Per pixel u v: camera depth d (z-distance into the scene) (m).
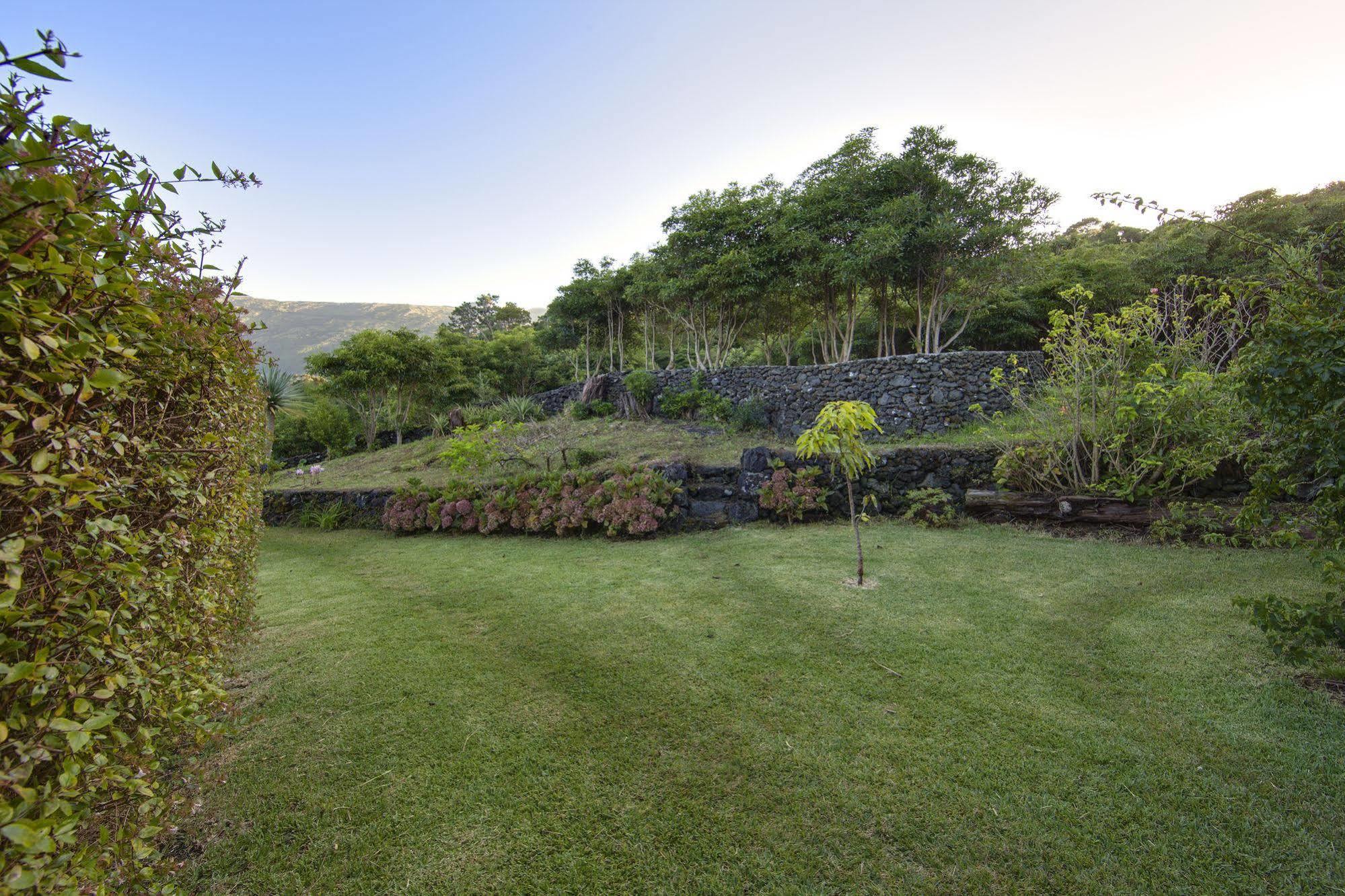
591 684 2.84
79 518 1.11
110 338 1.06
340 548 7.29
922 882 1.60
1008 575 4.17
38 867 0.89
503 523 7.27
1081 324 5.79
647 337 19.55
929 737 2.27
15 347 0.95
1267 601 2.40
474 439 9.57
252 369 2.59
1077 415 5.61
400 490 8.27
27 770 0.89
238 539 2.76
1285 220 14.20
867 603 3.74
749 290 13.23
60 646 1.06
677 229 15.02
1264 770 1.96
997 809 1.86
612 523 6.44
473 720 2.54
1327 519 2.36
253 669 3.15
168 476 1.52
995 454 6.38
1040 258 12.84
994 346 16.86
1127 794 1.89
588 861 1.73
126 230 1.24
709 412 11.46
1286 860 1.61
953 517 6.06
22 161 0.88
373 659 3.26
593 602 4.15
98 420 1.21
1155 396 5.28
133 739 1.40
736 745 2.27
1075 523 5.44
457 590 4.70
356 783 2.12
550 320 25.66
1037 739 2.22
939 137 11.41
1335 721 2.19
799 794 1.97
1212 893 1.52
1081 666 2.76
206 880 1.67
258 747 2.37
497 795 2.03
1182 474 5.18
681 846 1.77
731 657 3.07
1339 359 2.02
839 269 12.12
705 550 5.62
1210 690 2.47
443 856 1.76
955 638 3.15
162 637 1.62
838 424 3.99
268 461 3.63
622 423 12.42
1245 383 2.45
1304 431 2.26
